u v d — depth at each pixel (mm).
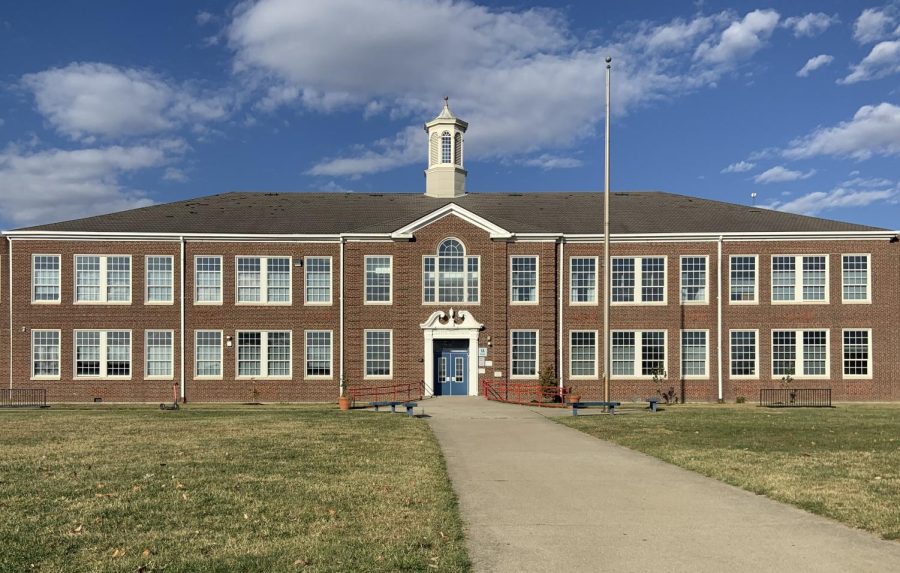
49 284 45156
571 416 31422
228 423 27578
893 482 15078
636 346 45688
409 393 45031
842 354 45000
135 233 45312
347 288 45656
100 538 10820
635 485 15359
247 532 11180
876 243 45188
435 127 54094
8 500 13219
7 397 44594
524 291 45688
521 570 9633
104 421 28531
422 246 45656
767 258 45469
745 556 10250
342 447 20531
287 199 53312
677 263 45688
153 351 45500
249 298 45969
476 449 21031
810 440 22109
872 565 9844
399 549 10336
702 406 39500
